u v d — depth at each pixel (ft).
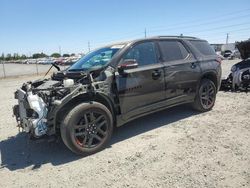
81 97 15.44
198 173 12.46
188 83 20.47
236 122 19.29
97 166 13.97
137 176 12.66
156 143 16.38
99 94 15.80
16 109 17.21
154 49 18.90
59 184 12.54
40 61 234.58
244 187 11.16
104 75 16.21
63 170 13.85
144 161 14.10
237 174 12.16
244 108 23.08
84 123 15.15
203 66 21.52
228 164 13.10
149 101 18.21
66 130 14.53
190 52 21.16
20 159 15.58
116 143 16.87
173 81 19.39
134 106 17.48
